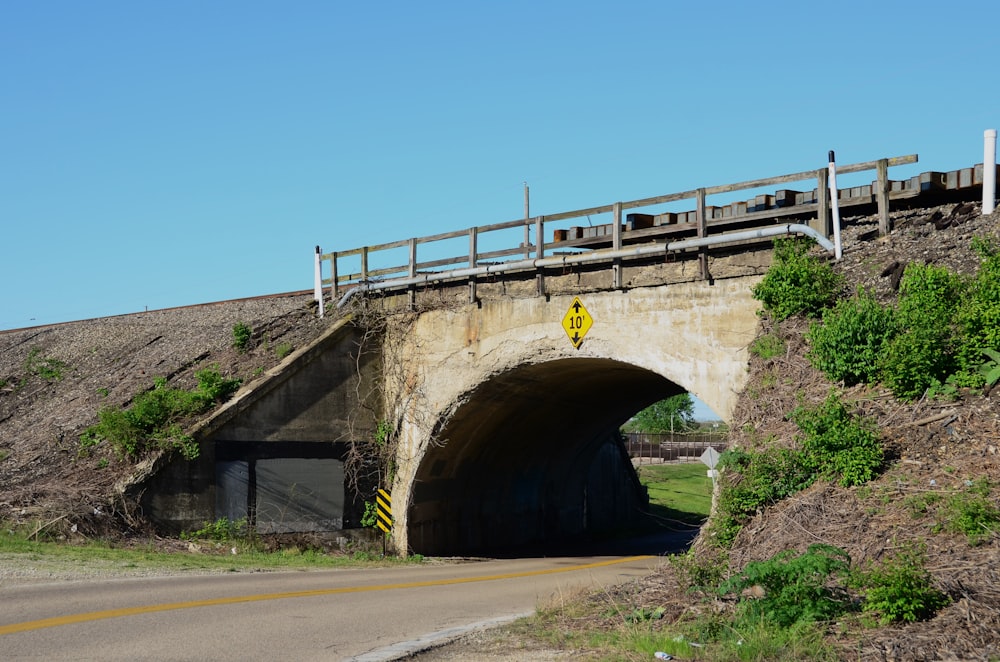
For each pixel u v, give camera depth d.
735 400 19.75
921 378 14.96
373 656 10.84
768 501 14.72
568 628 12.38
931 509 12.34
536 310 24.30
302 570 22.19
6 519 22.39
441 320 26.92
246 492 25.94
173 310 41.34
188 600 15.02
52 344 40.91
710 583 12.67
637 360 21.78
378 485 28.19
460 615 14.77
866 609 10.41
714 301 20.38
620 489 45.25
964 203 18.56
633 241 23.44
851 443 14.13
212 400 26.38
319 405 27.52
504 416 28.83
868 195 19.20
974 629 9.49
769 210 20.39
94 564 19.27
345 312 29.03
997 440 13.38
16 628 11.86
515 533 34.06
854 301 17.12
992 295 14.91
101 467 25.08
